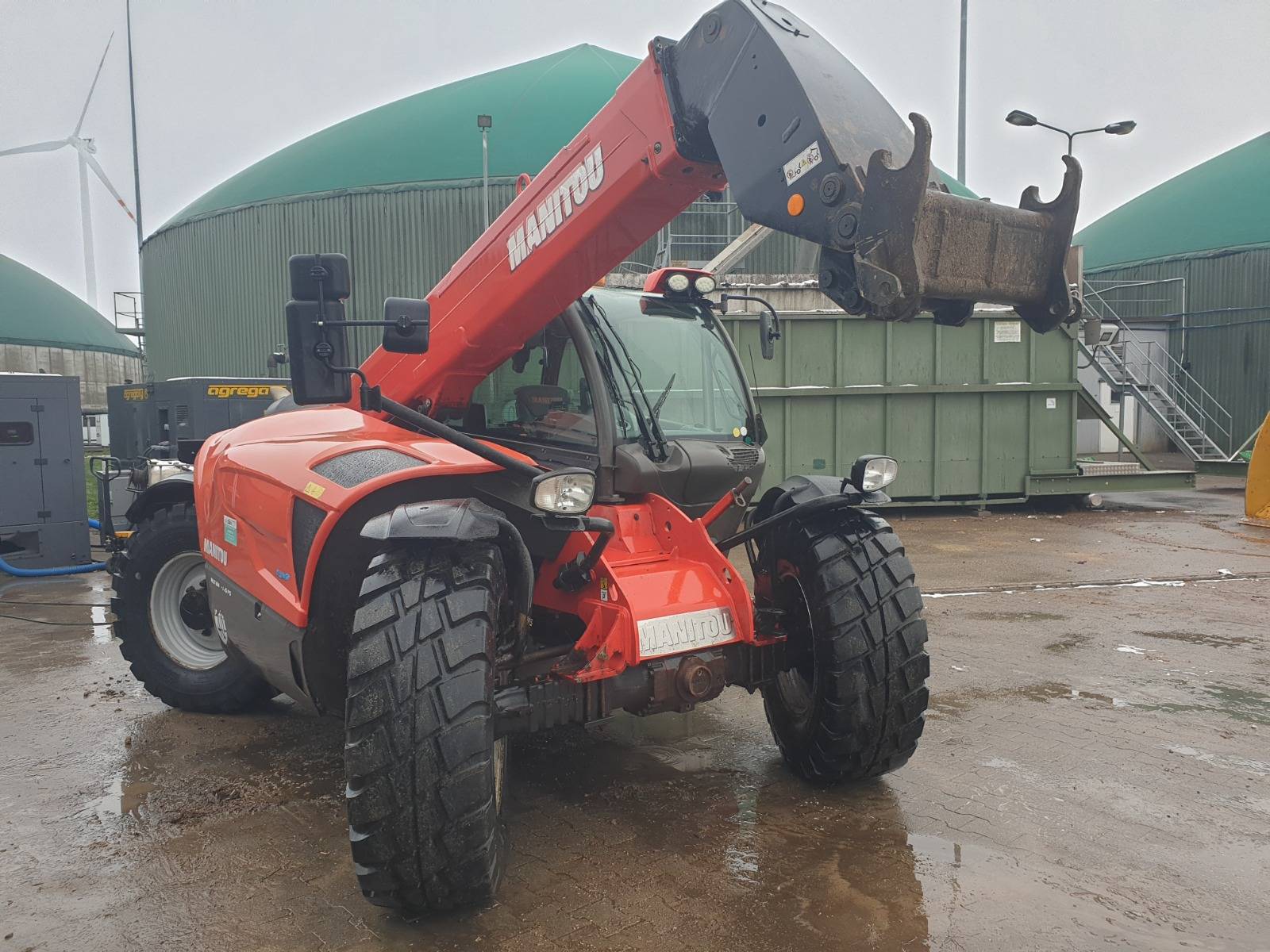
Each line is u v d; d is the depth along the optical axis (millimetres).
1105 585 7438
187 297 27891
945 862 2842
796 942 2393
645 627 2848
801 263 19781
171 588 4496
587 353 3283
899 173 2131
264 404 9328
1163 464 19609
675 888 2682
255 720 4332
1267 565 8352
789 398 11375
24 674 5105
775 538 3506
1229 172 27781
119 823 3172
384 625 2434
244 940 2441
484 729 2383
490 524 2555
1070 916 2529
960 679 4867
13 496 8117
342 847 2979
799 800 3307
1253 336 22906
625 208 2947
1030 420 12078
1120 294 25906
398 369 3682
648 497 3256
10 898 2678
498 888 2570
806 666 3436
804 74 2416
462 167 22734
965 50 26234
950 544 9688
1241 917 2533
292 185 24547
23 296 43500
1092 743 3914
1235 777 3541
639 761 3713
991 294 2324
